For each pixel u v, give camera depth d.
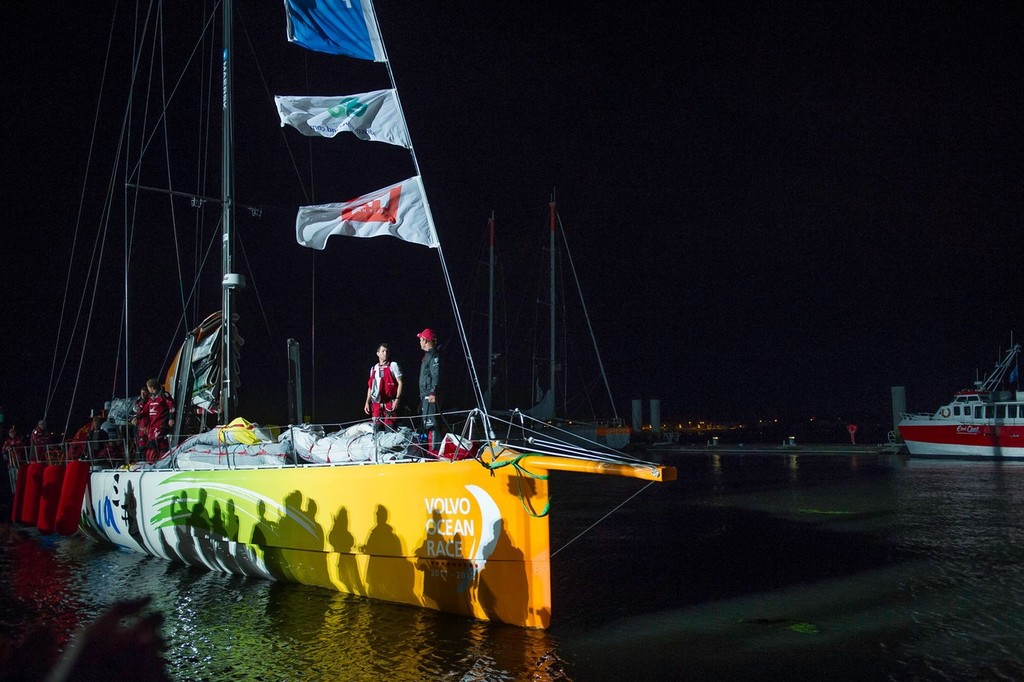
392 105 8.77
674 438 45.78
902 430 30.22
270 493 8.12
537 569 6.27
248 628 6.45
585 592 7.71
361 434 7.84
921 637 5.98
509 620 6.40
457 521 6.70
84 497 11.43
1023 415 26.59
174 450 9.66
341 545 7.48
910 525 11.83
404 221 8.64
